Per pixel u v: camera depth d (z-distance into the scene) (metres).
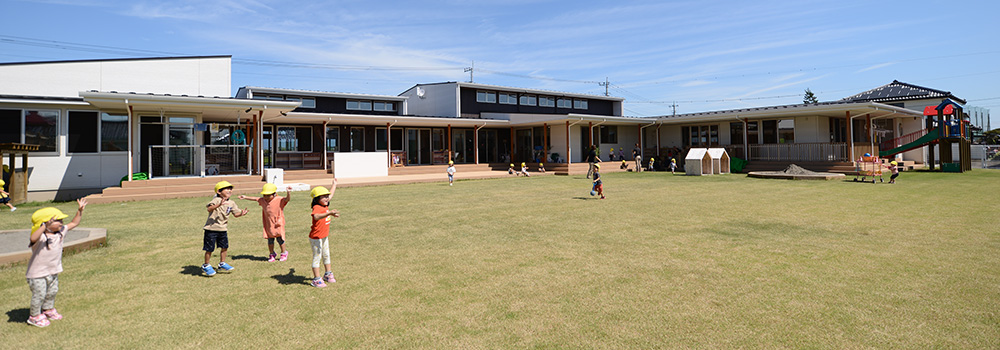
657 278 5.39
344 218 10.05
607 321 4.16
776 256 6.34
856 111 23.12
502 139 31.47
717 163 23.77
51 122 15.52
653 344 3.69
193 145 16.23
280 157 23.61
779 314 4.25
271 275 5.71
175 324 4.20
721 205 11.62
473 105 31.17
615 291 4.96
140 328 4.12
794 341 3.70
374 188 17.39
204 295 4.98
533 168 27.33
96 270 5.98
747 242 7.27
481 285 5.23
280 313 4.44
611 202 12.45
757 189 15.68
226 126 21.34
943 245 6.88
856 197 13.06
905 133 30.50
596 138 29.73
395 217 10.16
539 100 34.66
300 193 15.66
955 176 20.45
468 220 9.68
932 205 11.20
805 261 6.05
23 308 4.64
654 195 14.05
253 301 4.78
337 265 6.17
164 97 14.54
